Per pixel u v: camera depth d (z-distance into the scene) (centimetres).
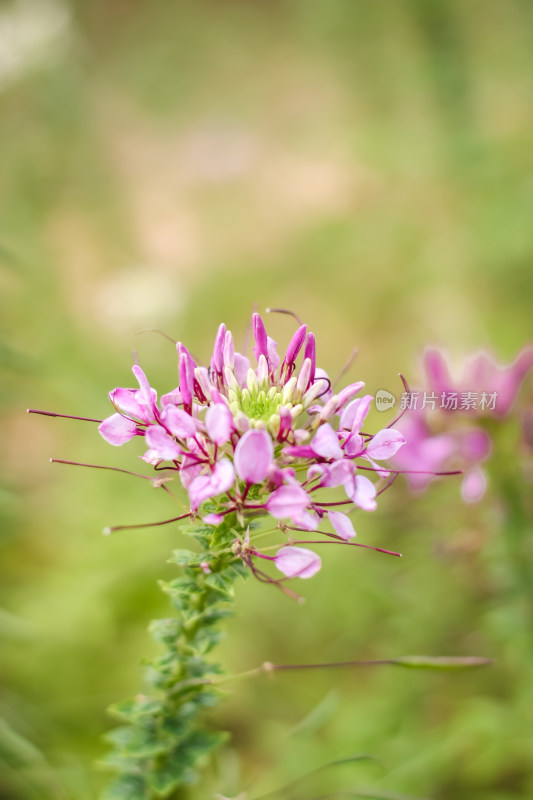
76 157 193
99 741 103
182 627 77
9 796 93
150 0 386
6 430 163
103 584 113
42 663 109
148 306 153
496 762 96
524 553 95
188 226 241
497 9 193
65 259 211
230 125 269
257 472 70
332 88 319
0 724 89
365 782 96
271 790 96
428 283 185
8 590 122
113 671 110
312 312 198
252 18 377
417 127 175
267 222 239
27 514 122
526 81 190
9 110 187
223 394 73
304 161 268
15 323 153
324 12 202
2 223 166
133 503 123
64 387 125
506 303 174
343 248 201
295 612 115
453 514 103
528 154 162
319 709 84
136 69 322
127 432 73
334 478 70
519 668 98
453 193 193
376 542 111
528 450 91
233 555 73
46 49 187
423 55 177
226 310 198
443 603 112
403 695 106
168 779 78
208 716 108
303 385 73
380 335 190
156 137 295
